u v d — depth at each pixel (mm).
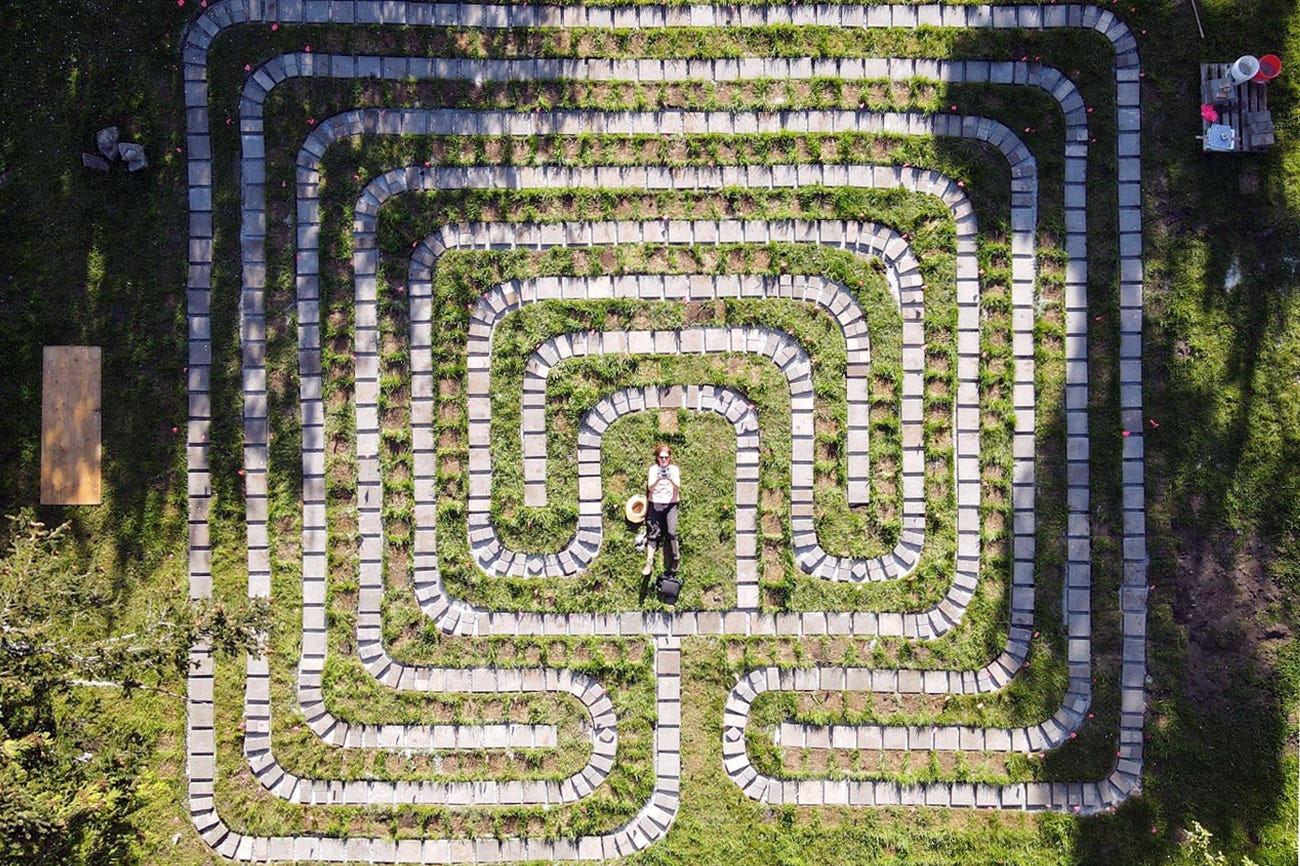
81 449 11984
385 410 12039
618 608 11984
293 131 12062
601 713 11938
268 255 12062
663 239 12109
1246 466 11914
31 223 12016
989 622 11930
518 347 12086
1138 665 11906
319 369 12062
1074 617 11938
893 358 12070
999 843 11789
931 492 12039
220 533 11930
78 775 9711
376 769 11906
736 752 11930
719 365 12109
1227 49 12055
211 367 12039
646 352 12109
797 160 12070
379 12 12148
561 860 11883
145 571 11930
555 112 12117
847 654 11961
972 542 11992
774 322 12094
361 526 12016
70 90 12047
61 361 12008
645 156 12102
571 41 12141
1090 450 11969
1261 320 11953
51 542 10141
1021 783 11875
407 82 12125
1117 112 12078
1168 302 12016
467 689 11969
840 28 12164
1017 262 12062
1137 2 12086
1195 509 11922
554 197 12125
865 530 12031
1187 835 11742
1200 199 12047
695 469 12078
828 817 11875
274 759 11891
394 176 12086
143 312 12055
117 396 12023
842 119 12102
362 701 11922
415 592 12000
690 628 11992
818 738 11938
